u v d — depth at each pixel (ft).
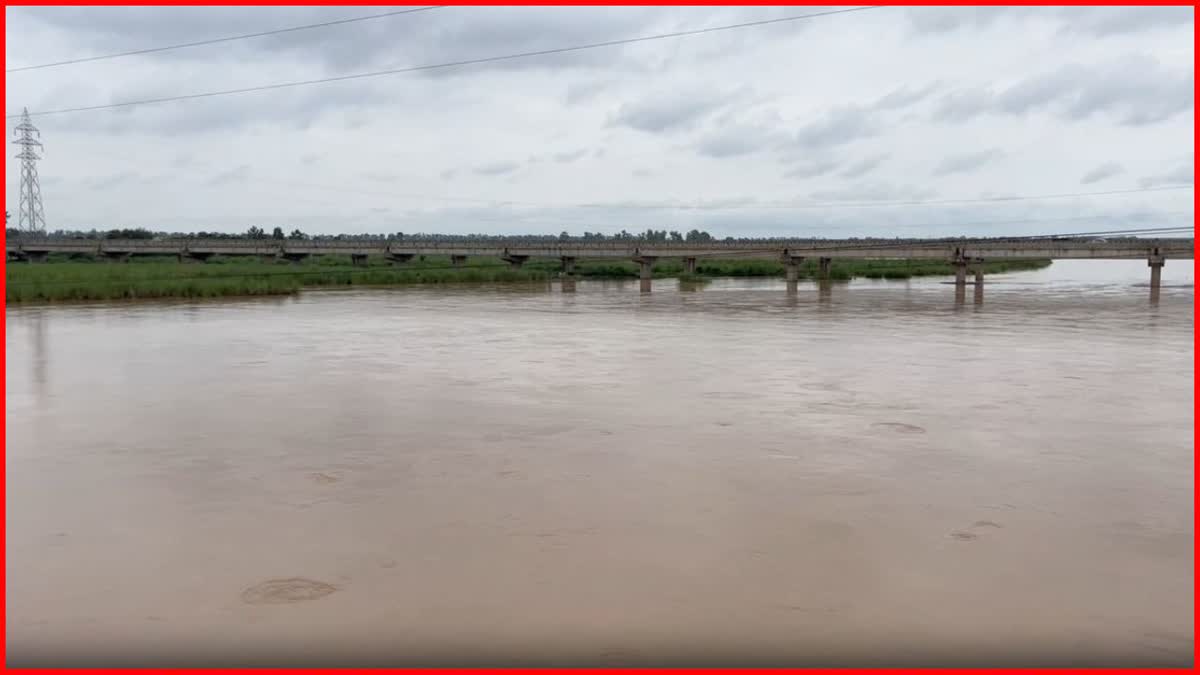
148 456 45.03
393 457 44.65
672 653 24.67
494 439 48.44
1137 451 45.78
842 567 30.37
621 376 70.03
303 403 58.85
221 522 34.96
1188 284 239.09
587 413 55.31
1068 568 30.30
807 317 127.24
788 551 31.78
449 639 25.48
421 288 216.33
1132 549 31.99
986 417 54.03
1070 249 178.60
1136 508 36.47
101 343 93.61
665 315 131.34
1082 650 24.84
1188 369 74.02
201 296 176.24
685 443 47.39
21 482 40.52
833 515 35.58
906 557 31.24
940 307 148.05
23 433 50.24
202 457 44.78
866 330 107.14
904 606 27.50
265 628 26.13
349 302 162.50
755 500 37.50
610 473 41.68
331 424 52.31
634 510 36.24
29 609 27.45
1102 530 33.88
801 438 48.49
